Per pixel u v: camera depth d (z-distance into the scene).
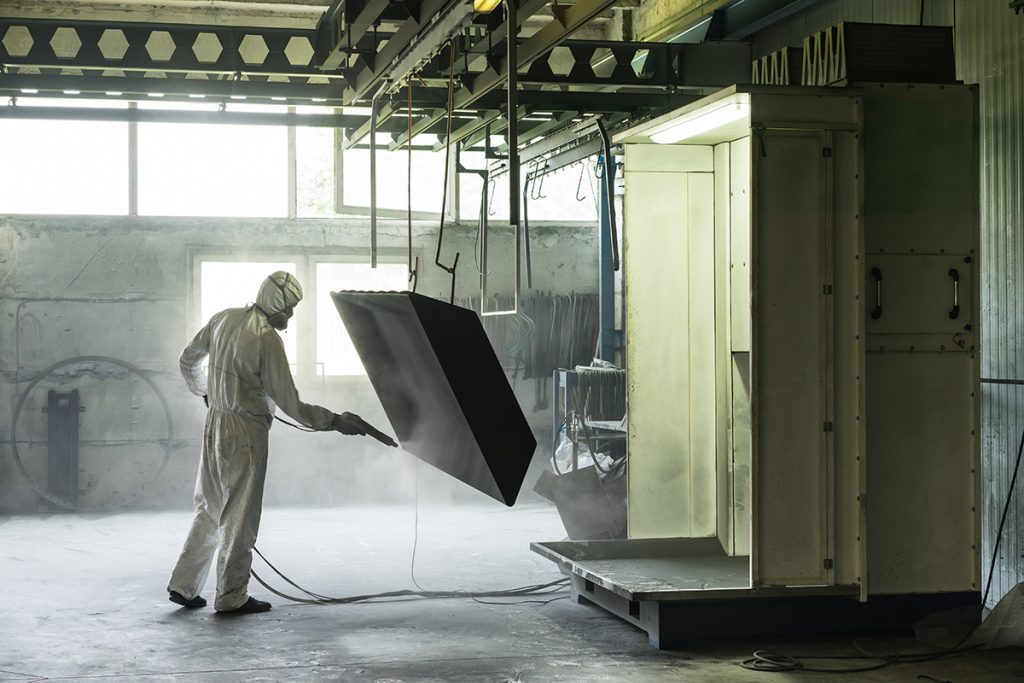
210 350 6.19
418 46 5.44
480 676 4.80
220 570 6.09
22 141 10.63
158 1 10.33
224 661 5.06
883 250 5.52
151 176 10.88
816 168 5.31
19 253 10.58
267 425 6.21
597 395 9.83
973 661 5.03
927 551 5.54
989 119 6.59
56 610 6.15
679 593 5.20
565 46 7.62
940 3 7.04
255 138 11.09
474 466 5.12
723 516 6.48
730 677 4.77
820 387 5.30
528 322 11.52
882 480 5.50
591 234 11.70
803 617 5.43
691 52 7.84
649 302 6.39
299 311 11.11
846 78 5.55
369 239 11.29
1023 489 6.30
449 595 6.54
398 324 5.29
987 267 6.60
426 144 11.45
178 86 7.73
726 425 6.50
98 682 4.71
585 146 8.91
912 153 5.55
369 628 5.73
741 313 6.30
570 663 5.02
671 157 6.40
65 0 10.25
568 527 7.26
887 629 5.52
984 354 6.64
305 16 10.77
